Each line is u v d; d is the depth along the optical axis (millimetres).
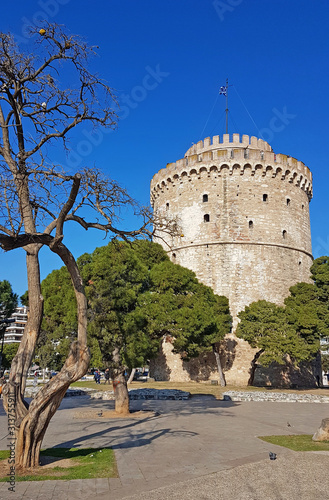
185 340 30047
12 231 11586
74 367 10758
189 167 47281
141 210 15172
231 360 41250
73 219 13117
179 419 19578
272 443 13594
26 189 12070
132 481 9250
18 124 12555
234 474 9797
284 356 42000
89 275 22859
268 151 47688
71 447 12922
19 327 117500
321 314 36469
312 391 35812
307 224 49562
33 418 10344
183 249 46188
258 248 44219
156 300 29922
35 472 9828
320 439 14133
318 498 8281
